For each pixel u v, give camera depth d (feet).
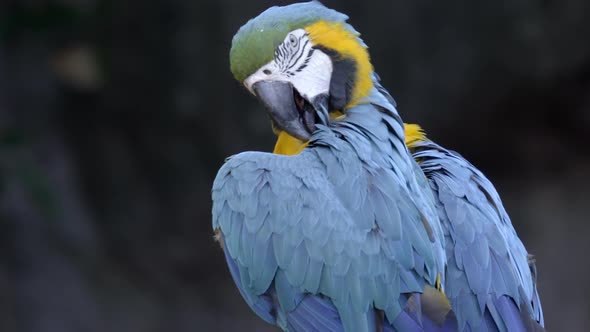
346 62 19.90
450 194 18.95
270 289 18.61
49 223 42.04
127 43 43.29
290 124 20.02
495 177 48.62
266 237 18.21
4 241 41.09
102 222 45.21
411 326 17.35
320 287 17.78
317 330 17.95
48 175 40.91
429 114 43.93
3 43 40.37
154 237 45.96
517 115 46.32
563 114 46.98
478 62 43.06
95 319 41.70
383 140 18.78
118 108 44.78
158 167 45.60
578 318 45.83
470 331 18.03
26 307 40.55
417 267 17.70
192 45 42.83
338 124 19.24
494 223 18.95
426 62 42.86
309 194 17.93
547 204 48.19
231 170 19.01
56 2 38.19
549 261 46.96
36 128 42.34
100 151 45.16
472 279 18.17
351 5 42.04
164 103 44.16
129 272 44.78
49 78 43.11
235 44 20.40
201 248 46.19
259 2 42.22
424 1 42.22
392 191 17.95
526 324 18.24
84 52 43.55
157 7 42.55
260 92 20.10
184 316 44.29
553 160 48.34
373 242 17.56
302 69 19.93
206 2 42.34
